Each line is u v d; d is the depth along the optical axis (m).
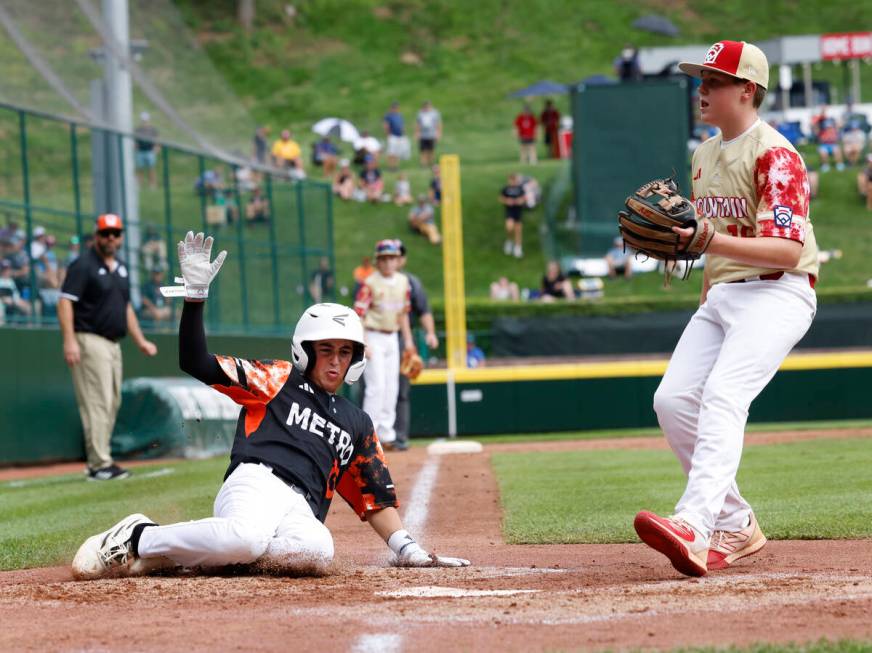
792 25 195.50
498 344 90.56
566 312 90.94
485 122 170.12
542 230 125.50
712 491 16.48
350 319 17.50
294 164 115.75
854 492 27.84
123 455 49.84
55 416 49.53
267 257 69.88
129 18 61.94
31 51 53.00
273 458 17.19
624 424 65.38
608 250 110.31
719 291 17.59
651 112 108.94
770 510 24.89
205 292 16.66
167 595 15.23
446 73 187.38
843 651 10.62
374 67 190.25
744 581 15.59
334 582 16.30
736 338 17.16
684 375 17.84
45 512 28.39
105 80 57.09
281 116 176.50
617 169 109.56
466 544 21.66
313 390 17.58
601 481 33.12
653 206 16.41
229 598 14.89
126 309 38.34
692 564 16.03
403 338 48.16
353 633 12.30
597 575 16.84
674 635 11.84
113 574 17.11
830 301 90.12
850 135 137.50
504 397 65.31
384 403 47.28
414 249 125.62
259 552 16.72
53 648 11.88
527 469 38.09
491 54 192.50
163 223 60.91
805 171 17.09
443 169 76.19
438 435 65.12
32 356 48.34
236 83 185.00
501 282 105.38
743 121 17.28
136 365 54.88
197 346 16.81
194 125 64.69
